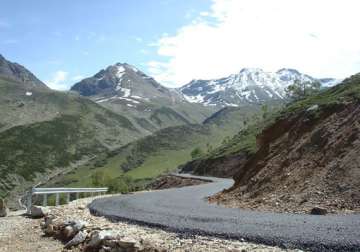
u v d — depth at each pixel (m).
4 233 19.86
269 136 36.88
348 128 25.72
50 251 15.87
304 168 25.61
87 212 24.11
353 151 22.94
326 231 13.55
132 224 18.69
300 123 32.41
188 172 126.00
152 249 13.29
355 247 11.36
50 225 19.14
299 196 22.11
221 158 99.81
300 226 14.83
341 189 20.53
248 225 15.86
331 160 24.00
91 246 14.82
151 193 39.50
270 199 23.92
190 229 15.77
